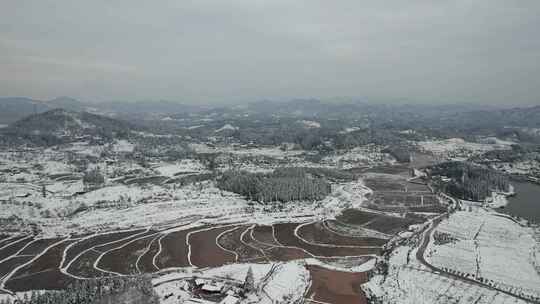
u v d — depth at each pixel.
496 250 180.50
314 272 161.00
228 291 138.88
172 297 136.38
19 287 150.12
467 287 143.50
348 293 143.00
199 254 182.12
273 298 135.38
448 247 183.88
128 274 159.50
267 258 176.50
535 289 142.25
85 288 133.88
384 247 188.00
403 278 150.88
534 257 172.62
